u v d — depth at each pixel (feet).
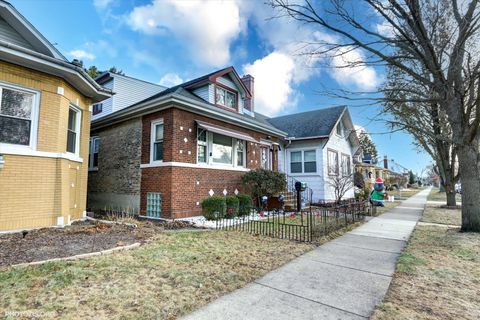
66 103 25.22
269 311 9.76
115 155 39.60
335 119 56.85
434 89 23.15
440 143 50.19
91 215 33.24
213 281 12.41
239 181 40.45
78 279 11.97
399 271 14.24
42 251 15.81
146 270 13.47
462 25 20.15
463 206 24.64
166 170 31.09
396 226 28.73
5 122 21.03
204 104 33.60
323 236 22.74
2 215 20.22
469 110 23.56
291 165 57.57
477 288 12.08
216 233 23.40
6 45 19.72
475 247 18.81
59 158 23.66
